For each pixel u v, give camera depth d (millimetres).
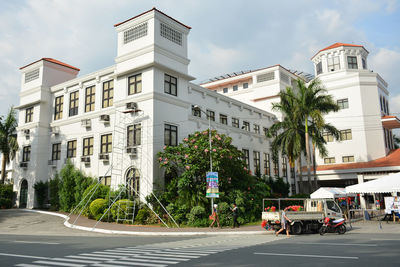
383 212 31344
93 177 28156
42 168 32344
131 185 24562
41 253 10656
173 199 23203
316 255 9625
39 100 32938
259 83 45188
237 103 36531
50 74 34594
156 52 25859
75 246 12602
